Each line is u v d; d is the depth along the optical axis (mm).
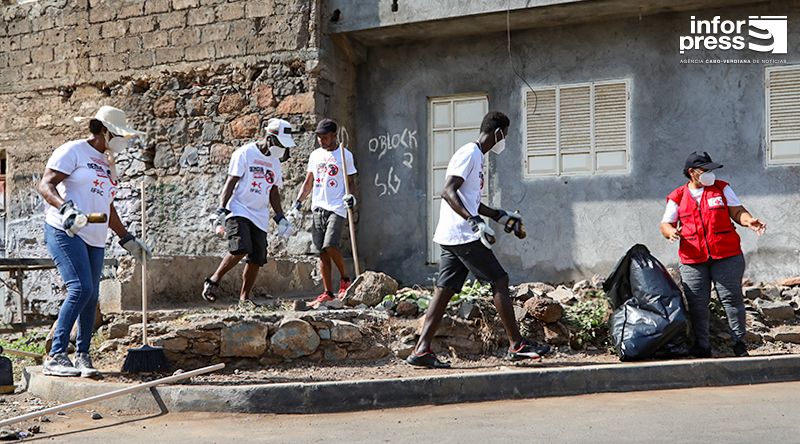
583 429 5145
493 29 12461
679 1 11328
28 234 13945
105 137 6695
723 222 8031
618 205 11867
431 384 6242
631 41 11922
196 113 12945
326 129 9805
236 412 5863
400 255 12898
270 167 8703
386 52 13133
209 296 8438
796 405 5941
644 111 11828
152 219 13078
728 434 4922
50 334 8656
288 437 5094
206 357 7438
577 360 7887
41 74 13883
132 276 8672
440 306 7355
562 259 12094
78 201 6527
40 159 13922
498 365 7488
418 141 12922
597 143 12023
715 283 8055
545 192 12234
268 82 12547
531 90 12367
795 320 9531
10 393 6836
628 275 8250
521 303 8555
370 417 5742
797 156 11211
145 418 5805
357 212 13070
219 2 12812
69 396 6332
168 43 13070
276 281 10820
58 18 13781
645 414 5637
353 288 8914
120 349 7707
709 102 11570
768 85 11367
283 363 7531
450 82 12789
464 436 5004
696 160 8117
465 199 7238
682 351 7969
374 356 7750
